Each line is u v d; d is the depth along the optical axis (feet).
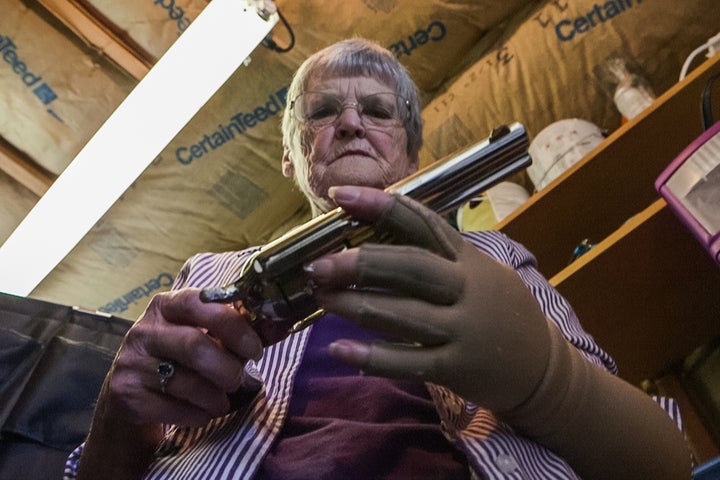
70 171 5.11
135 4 5.10
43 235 5.32
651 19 4.70
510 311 1.66
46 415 3.40
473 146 1.90
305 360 2.32
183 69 4.80
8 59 5.27
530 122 5.20
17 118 5.53
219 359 1.79
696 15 4.59
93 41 5.19
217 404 1.88
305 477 1.82
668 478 1.99
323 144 2.88
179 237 6.23
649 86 4.76
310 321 1.85
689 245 3.44
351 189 1.63
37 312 3.84
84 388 3.53
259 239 6.39
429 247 1.65
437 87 5.67
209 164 5.83
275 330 1.82
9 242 5.34
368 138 2.89
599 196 4.09
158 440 2.21
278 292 1.65
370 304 1.55
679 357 4.18
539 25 5.03
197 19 4.69
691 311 3.81
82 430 3.38
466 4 5.18
